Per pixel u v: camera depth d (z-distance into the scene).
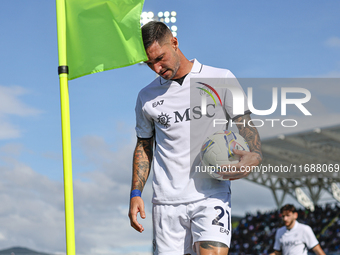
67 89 2.37
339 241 20.70
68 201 2.26
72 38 2.45
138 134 2.71
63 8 2.43
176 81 2.50
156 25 2.35
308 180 24.20
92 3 2.43
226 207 2.40
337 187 23.97
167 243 2.46
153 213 2.54
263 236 22.58
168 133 2.47
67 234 2.23
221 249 2.29
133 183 2.58
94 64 2.40
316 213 22.83
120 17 2.38
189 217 2.41
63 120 2.33
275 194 24.44
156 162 2.56
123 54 2.37
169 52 2.33
